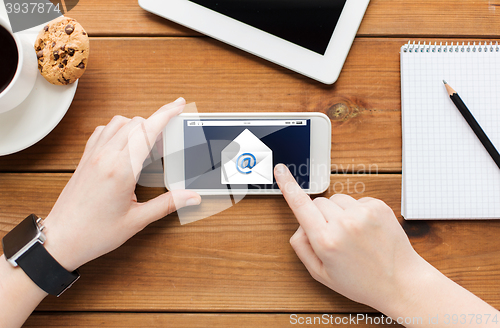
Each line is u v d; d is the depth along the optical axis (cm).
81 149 52
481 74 51
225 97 52
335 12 50
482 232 52
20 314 44
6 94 41
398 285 44
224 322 52
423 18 52
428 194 52
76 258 45
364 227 43
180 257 52
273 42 50
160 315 52
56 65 44
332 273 44
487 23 52
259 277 52
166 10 50
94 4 52
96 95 52
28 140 46
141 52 52
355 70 52
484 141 50
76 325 51
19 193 51
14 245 44
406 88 51
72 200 45
